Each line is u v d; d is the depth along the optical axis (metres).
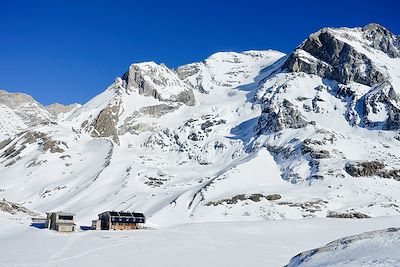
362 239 41.16
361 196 124.31
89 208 129.75
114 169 166.38
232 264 54.12
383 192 126.25
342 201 122.56
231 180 137.88
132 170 164.12
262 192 126.69
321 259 39.53
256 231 81.50
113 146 193.12
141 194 139.38
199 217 113.44
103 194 145.88
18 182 170.38
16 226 84.62
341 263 36.09
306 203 119.56
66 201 142.38
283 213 114.56
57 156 190.50
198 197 125.75
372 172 136.00
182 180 161.38
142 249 62.41
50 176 173.50
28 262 51.53
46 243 66.50
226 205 119.00
